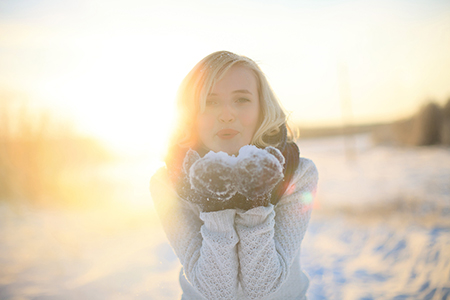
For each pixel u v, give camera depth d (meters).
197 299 1.27
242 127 1.12
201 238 1.19
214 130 1.12
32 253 4.96
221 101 1.11
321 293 3.52
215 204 1.05
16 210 7.65
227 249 1.04
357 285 3.60
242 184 0.84
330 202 7.47
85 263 4.43
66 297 3.43
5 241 5.72
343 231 5.49
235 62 1.12
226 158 0.88
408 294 3.23
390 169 13.15
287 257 1.12
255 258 1.04
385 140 24.62
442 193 7.30
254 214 1.05
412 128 22.33
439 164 13.07
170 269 4.18
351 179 11.41
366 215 6.11
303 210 1.20
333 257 4.50
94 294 3.44
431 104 21.47
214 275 1.04
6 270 4.31
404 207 6.34
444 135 20.53
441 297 3.07
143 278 3.84
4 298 3.50
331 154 21.36
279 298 1.21
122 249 5.01
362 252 4.51
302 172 1.22
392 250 4.43
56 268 4.36
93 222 6.70
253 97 1.14
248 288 1.06
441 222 5.22
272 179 0.85
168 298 3.33
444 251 4.04
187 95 1.19
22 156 8.88
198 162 0.87
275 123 1.17
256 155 0.86
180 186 1.09
